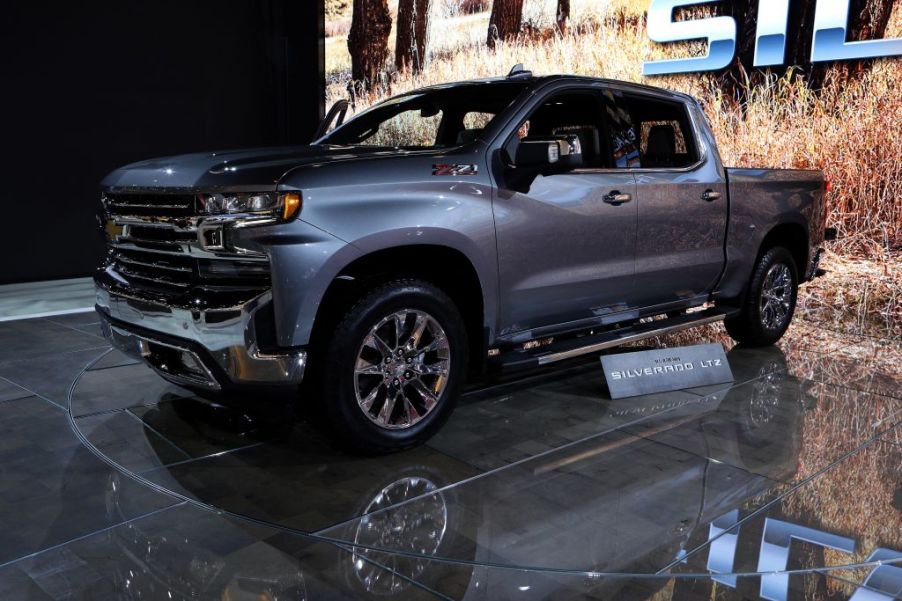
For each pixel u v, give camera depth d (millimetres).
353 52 9195
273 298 2619
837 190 5801
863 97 5582
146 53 7695
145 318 2904
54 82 7082
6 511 2490
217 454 3018
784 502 2619
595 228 3570
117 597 1988
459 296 3264
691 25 6477
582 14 7289
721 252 4391
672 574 2127
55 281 7270
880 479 2838
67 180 7297
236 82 8477
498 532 2377
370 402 2875
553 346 3609
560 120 3732
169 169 2912
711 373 4148
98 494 2631
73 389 3855
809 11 5770
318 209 2646
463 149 3137
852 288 5777
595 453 3072
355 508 2539
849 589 2059
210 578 2084
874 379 4293
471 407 3674
